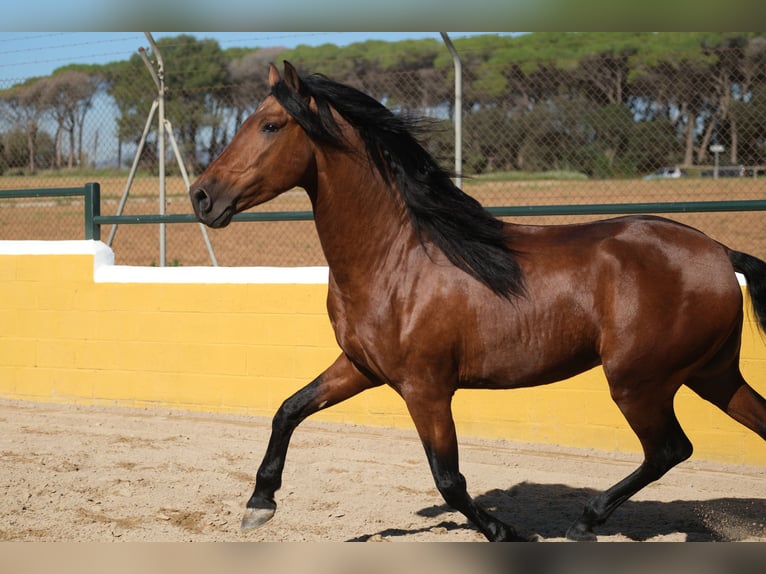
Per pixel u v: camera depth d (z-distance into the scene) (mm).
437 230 4762
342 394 5121
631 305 4711
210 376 8812
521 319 4734
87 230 9516
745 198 13281
